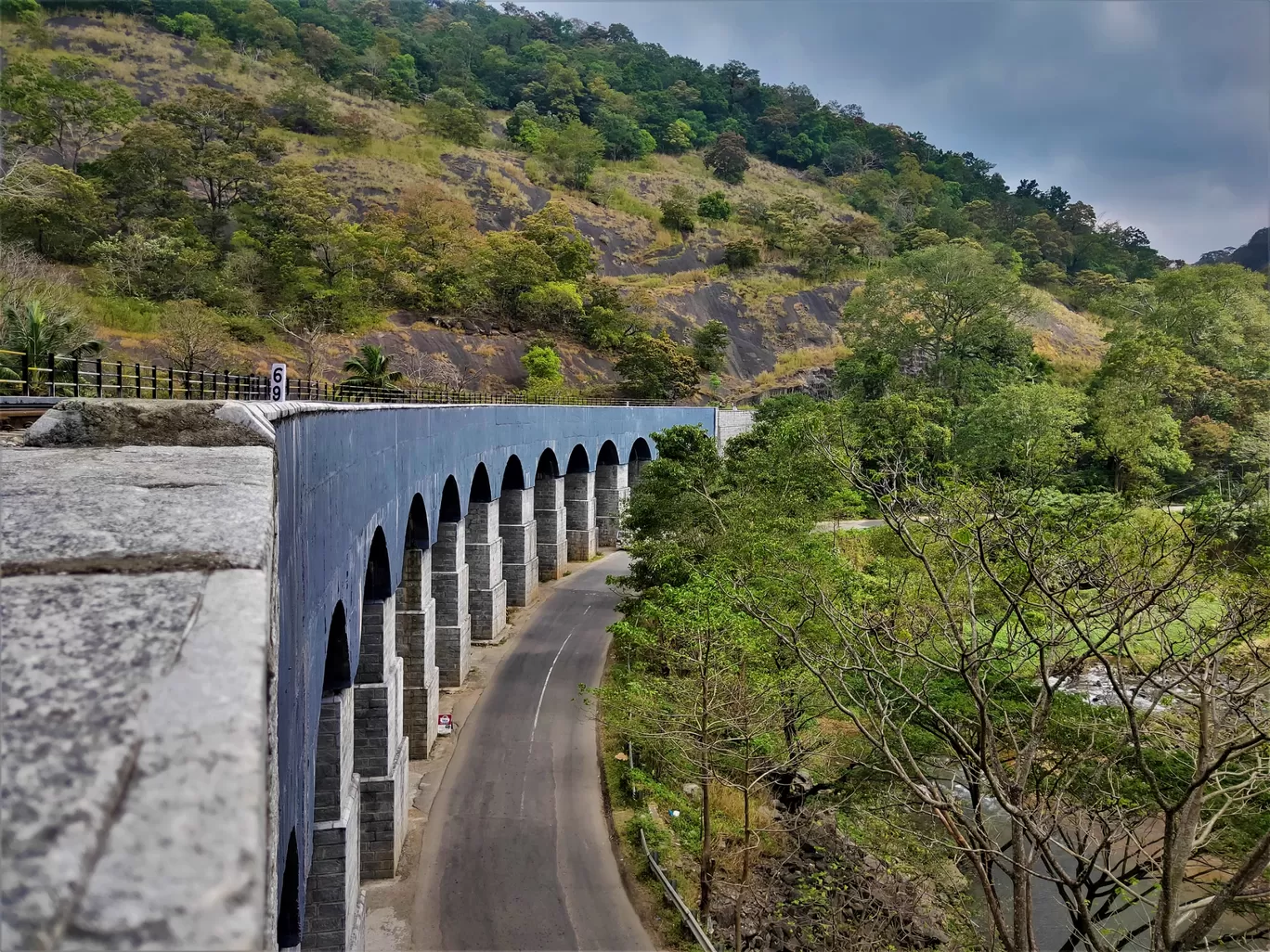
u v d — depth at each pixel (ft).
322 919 54.34
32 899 4.50
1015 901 42.19
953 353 276.41
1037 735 44.55
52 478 14.47
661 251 451.12
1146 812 53.11
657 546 111.24
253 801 5.52
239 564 9.68
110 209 256.93
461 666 111.55
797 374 370.32
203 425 21.39
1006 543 49.62
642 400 302.25
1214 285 258.37
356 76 479.82
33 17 378.53
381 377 183.32
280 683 25.46
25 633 7.44
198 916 4.56
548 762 92.73
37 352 89.35
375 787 71.05
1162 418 200.44
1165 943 36.73
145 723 6.17
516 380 295.69
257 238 280.51
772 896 72.43
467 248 335.06
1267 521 68.54
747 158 630.74
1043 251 568.41
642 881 72.90
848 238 460.55
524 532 144.87
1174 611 47.60
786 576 79.36
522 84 597.11
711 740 70.38
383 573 68.23
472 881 72.23
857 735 81.05
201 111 316.60
